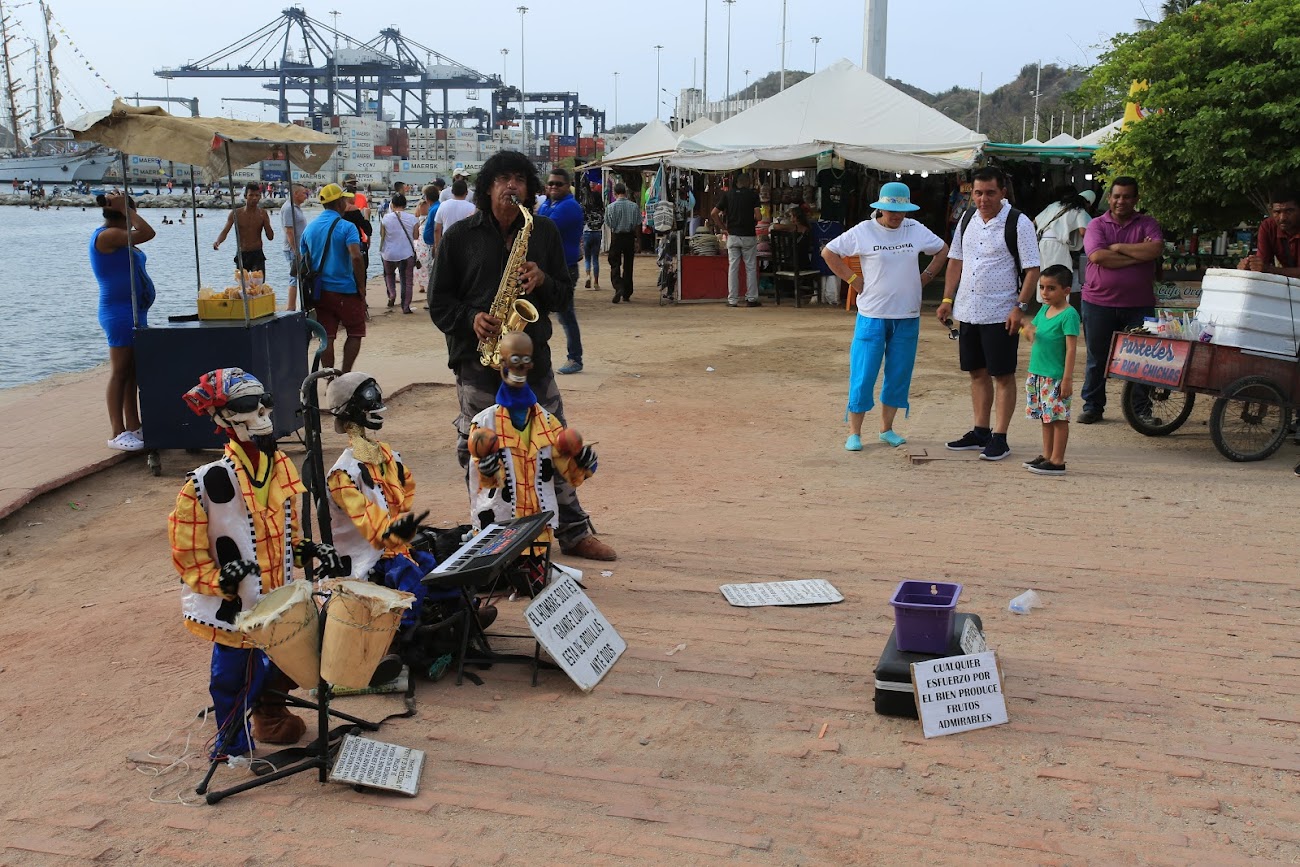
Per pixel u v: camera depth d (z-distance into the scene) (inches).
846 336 619.8
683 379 494.0
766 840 140.9
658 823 145.6
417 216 832.9
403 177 5807.1
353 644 148.6
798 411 426.0
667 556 254.7
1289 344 330.6
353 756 157.4
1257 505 290.7
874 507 295.7
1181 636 204.5
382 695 185.9
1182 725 170.7
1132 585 231.5
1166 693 181.2
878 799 151.1
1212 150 371.9
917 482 320.8
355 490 184.1
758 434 387.5
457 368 244.7
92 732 174.1
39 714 180.2
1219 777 155.7
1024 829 143.2
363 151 6619.1
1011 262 332.8
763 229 795.4
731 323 681.0
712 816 147.0
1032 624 210.8
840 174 795.4
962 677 171.5
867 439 378.3
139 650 205.5
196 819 148.6
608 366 529.3
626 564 249.1
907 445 366.6
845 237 350.6
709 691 184.7
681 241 812.6
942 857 137.1
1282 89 364.2
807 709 177.8
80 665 199.3
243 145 337.4
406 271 732.7
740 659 197.0
